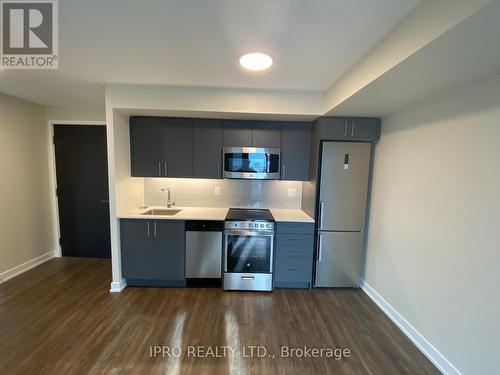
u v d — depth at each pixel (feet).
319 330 7.75
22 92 9.69
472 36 3.66
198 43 5.64
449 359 6.12
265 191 12.03
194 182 11.94
